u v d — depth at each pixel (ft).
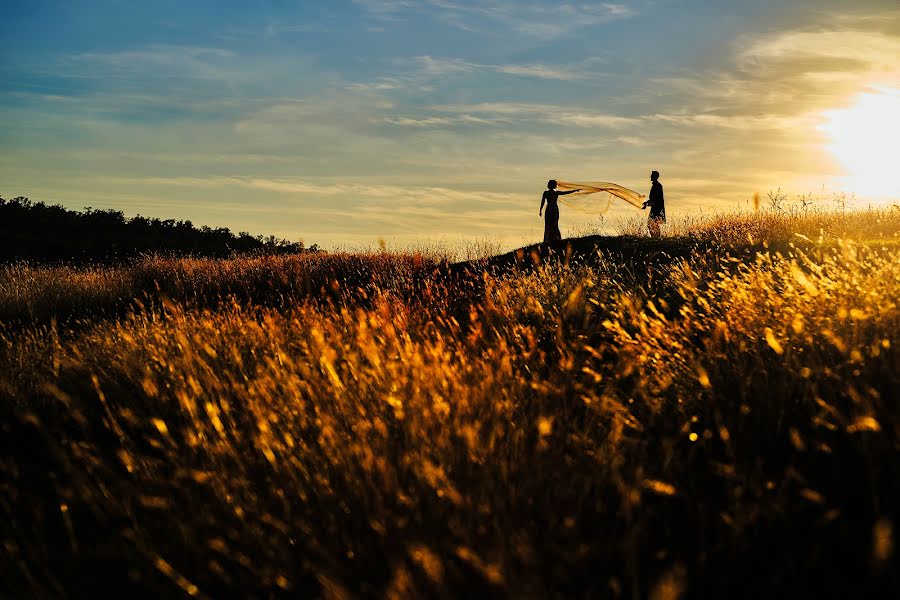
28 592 8.67
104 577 8.95
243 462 10.75
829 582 7.50
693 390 12.31
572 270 34.24
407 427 10.14
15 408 16.17
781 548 8.02
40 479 12.65
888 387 9.91
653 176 49.01
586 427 10.71
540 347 19.81
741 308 15.19
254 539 8.62
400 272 45.78
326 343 17.15
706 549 8.18
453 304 32.24
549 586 7.06
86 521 10.76
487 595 7.10
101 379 18.21
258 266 55.67
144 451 13.12
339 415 11.41
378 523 8.03
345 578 7.75
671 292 27.63
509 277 36.60
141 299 46.98
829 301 13.35
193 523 9.15
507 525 7.68
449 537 7.77
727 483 9.26
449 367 12.61
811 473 9.36
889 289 12.95
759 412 10.68
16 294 45.37
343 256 55.21
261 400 12.84
